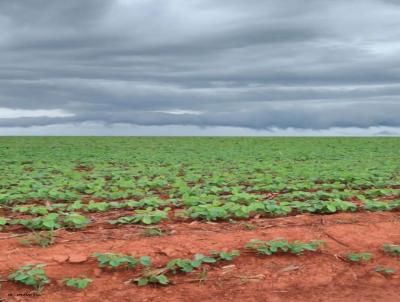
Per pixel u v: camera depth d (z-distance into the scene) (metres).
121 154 25.02
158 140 40.94
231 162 19.86
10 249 6.64
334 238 7.18
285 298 5.51
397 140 39.53
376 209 9.32
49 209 9.06
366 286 5.84
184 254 6.48
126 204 9.37
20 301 5.30
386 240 7.16
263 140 40.34
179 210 8.96
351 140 39.75
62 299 5.38
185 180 13.41
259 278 5.95
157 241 6.90
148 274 5.84
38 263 6.11
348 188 12.25
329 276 6.05
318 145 33.06
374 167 16.69
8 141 38.19
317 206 9.10
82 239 7.21
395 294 5.63
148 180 13.62
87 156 23.86
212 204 9.03
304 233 7.35
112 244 6.80
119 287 5.68
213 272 6.07
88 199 10.66
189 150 28.36
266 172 15.74
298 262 6.39
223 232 7.55
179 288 5.69
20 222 7.78
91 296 5.46
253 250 6.65
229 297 5.52
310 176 13.66
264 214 8.83
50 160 21.30
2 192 11.18
